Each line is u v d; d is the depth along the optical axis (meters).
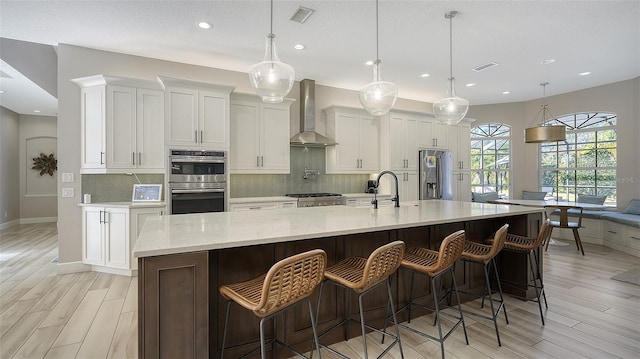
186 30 3.34
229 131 4.13
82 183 3.84
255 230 1.87
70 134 3.77
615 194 5.48
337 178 5.57
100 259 3.71
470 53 3.98
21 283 3.40
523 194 6.50
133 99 3.82
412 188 5.61
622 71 4.76
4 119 6.71
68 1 2.76
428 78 4.99
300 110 5.11
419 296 2.63
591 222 5.41
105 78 3.62
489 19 3.11
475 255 2.31
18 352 2.08
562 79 5.14
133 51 3.91
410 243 2.61
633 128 5.15
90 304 2.86
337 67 4.48
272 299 1.42
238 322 1.88
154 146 3.92
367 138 5.45
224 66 4.45
